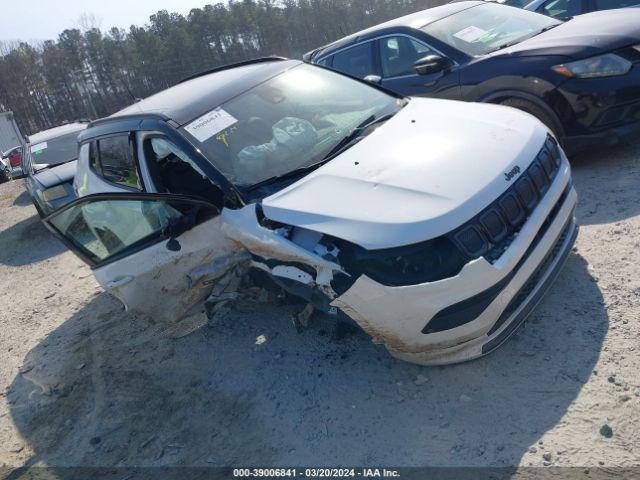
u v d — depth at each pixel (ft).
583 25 17.56
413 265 8.96
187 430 11.29
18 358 16.69
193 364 13.33
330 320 12.99
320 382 11.31
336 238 9.61
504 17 20.10
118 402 12.88
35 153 31.04
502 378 9.96
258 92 13.71
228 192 11.30
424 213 9.06
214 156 11.94
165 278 12.14
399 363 11.05
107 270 12.71
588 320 10.66
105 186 14.88
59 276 22.94
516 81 16.62
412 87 19.54
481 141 10.73
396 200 9.49
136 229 12.14
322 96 14.12
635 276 11.47
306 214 9.94
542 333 10.69
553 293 11.68
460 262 8.89
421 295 8.97
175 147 12.42
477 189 9.42
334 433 9.96
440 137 11.10
